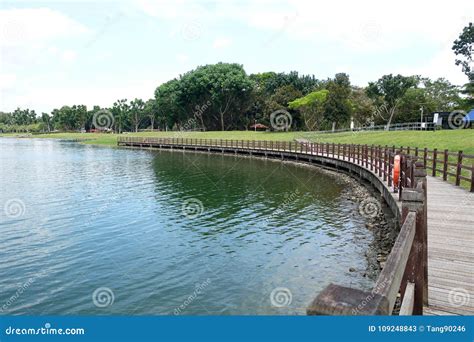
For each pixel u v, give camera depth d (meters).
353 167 23.12
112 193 20.08
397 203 10.58
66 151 52.84
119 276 9.30
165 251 10.99
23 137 110.31
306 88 70.88
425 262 4.63
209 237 12.23
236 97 70.81
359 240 11.30
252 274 9.25
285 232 12.52
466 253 6.53
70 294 8.38
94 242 11.90
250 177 25.30
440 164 19.80
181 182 23.64
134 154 47.00
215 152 47.62
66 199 18.55
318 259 10.01
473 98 43.81
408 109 52.59
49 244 11.73
